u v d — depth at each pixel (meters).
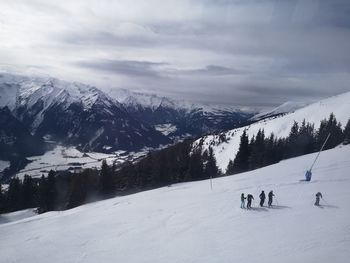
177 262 29.19
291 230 32.69
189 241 34.00
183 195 59.06
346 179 53.97
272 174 67.12
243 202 43.47
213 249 30.89
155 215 46.69
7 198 112.00
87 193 95.69
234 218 39.56
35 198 112.50
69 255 34.88
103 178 94.69
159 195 62.75
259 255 27.72
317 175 58.97
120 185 101.38
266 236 32.03
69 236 41.69
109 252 34.25
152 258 31.02
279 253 27.47
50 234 43.88
